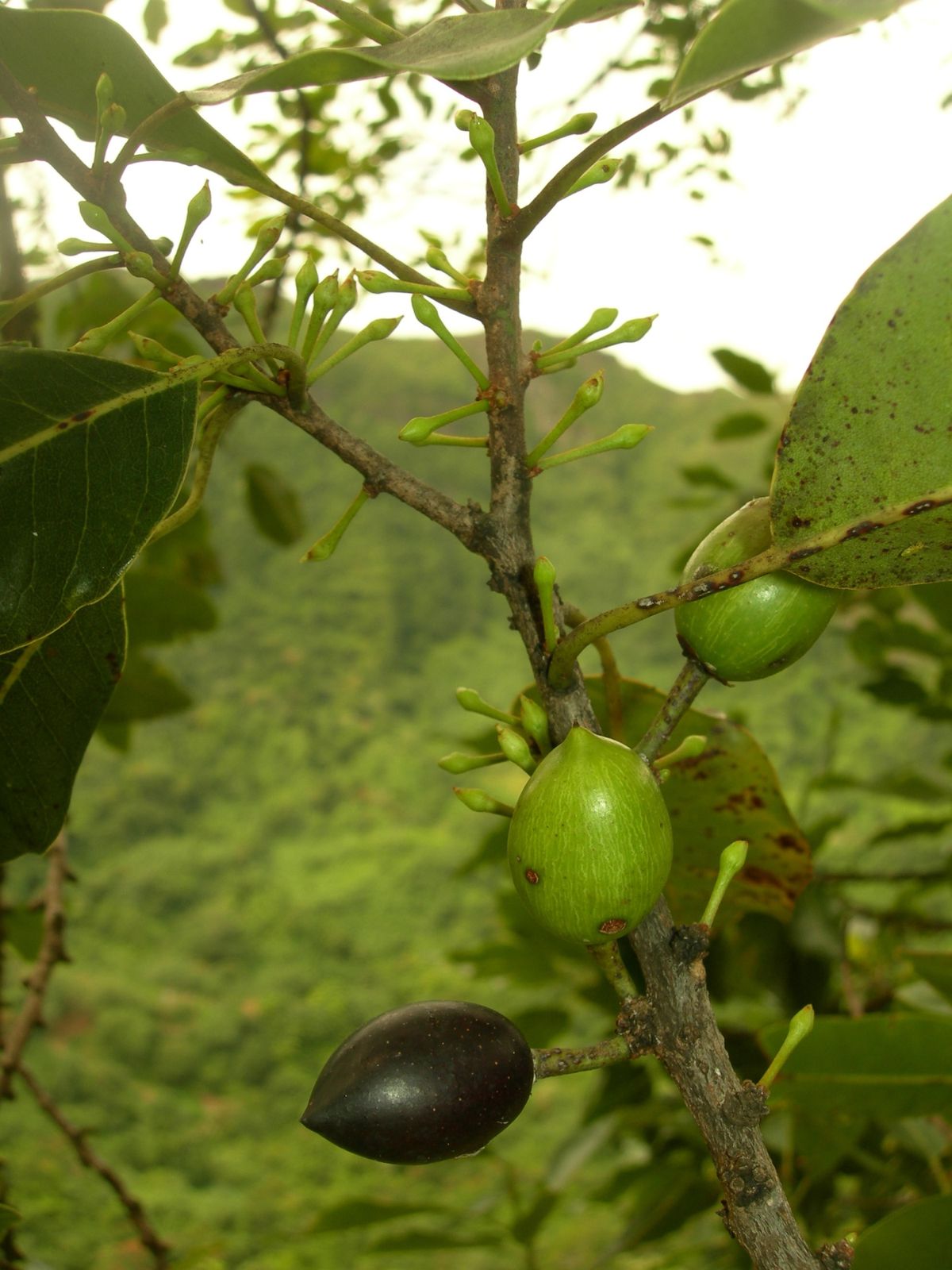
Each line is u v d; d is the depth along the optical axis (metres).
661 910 0.14
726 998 0.34
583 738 0.13
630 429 0.15
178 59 0.49
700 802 0.20
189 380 0.14
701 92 0.12
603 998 0.38
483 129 0.14
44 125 0.14
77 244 0.14
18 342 0.14
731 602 0.15
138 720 0.36
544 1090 1.35
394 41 0.14
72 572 0.14
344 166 0.54
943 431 0.13
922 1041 0.19
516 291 0.14
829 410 0.13
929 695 0.43
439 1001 0.14
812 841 0.39
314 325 0.15
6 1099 0.29
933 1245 0.17
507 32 0.13
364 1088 0.13
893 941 0.37
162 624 0.35
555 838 0.13
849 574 0.14
